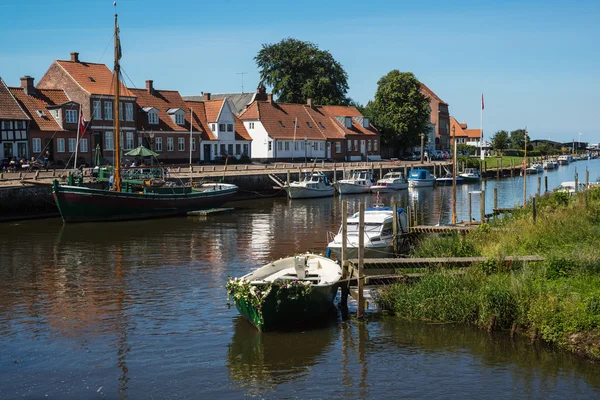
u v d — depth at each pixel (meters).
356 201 59.00
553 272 18.86
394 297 18.94
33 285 22.81
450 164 95.06
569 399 13.14
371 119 103.44
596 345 14.95
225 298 20.89
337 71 105.56
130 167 47.56
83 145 62.34
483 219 31.78
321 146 90.31
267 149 82.94
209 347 16.28
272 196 62.62
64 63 65.50
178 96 78.38
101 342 16.67
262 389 13.79
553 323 15.80
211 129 78.56
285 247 31.45
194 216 45.06
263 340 16.73
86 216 39.94
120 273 24.84
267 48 104.12
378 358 15.40
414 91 102.50
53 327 17.91
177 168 60.84
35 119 59.47
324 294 18.05
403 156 109.75
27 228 37.22
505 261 19.73
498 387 13.73
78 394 13.61
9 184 42.38
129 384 14.10
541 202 36.53
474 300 17.59
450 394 13.45
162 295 21.31
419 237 28.86
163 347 16.28
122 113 66.38
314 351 15.92
